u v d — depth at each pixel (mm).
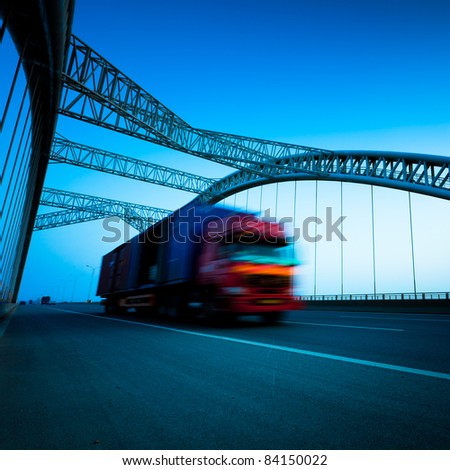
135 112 26688
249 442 2080
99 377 3811
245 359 4602
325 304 24984
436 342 6066
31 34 10406
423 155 40156
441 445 2002
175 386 3354
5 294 16047
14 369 4301
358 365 4129
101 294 21359
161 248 12609
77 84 20156
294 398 2889
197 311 10203
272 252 9234
